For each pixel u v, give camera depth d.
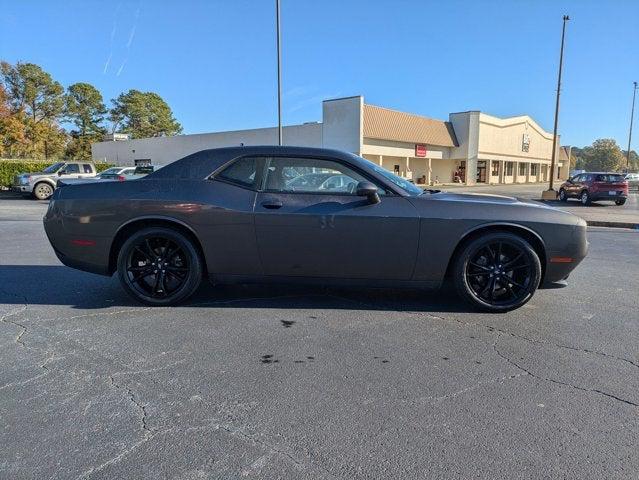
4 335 3.90
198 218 4.44
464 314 4.54
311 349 3.67
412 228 4.32
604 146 128.50
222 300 4.91
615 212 17.97
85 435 2.49
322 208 4.36
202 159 4.64
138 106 76.94
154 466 2.24
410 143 42.97
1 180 25.44
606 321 4.41
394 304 4.84
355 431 2.55
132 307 4.68
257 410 2.76
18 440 2.44
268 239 4.41
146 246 4.64
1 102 45.72
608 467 2.26
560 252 4.42
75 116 66.88
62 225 4.62
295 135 40.34
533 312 4.64
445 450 2.39
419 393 2.98
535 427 2.60
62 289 5.36
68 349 3.63
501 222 4.36
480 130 49.06
